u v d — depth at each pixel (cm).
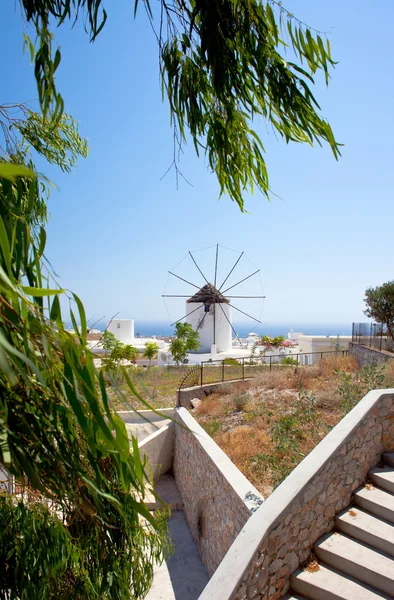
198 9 244
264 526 420
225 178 349
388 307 1648
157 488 1015
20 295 142
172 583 674
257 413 994
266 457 710
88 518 244
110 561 256
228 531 595
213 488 693
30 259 209
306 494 479
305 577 455
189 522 864
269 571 426
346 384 946
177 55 294
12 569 239
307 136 300
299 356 2961
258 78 277
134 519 264
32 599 236
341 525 520
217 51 259
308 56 277
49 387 174
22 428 171
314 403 945
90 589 252
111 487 235
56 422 183
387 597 423
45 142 377
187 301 3700
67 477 191
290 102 280
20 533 244
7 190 224
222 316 3625
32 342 170
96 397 173
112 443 175
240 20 257
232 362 2527
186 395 1252
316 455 519
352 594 427
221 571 378
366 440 591
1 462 164
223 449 813
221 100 280
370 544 489
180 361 2630
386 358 1339
